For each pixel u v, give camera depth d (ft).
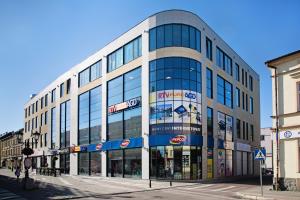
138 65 135.74
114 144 148.05
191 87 124.57
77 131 188.24
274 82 80.69
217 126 144.77
